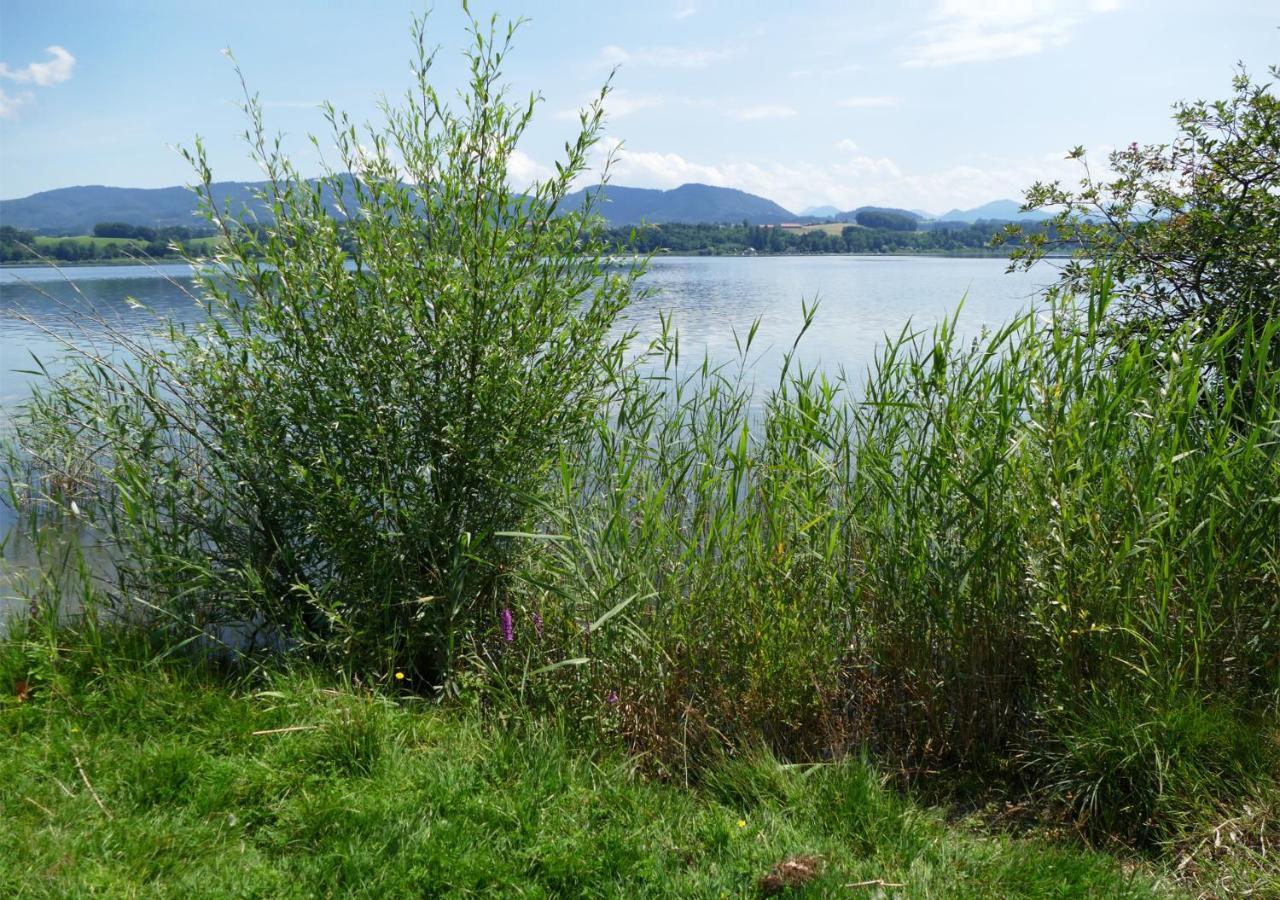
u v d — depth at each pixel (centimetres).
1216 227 561
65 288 2850
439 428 470
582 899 302
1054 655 394
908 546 424
